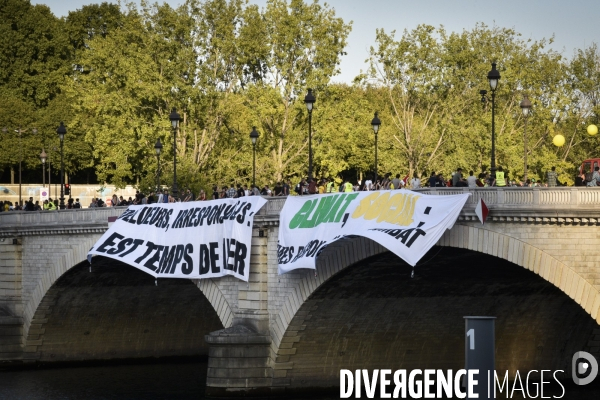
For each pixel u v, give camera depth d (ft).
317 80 516.32
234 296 326.44
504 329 335.26
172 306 441.68
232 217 321.11
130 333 440.86
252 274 317.83
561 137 260.21
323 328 317.83
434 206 255.29
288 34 524.11
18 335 419.95
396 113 495.82
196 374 399.44
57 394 348.79
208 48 545.85
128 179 604.90
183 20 541.75
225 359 314.55
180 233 340.80
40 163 626.23
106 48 552.00
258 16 541.75
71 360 428.15
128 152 527.40
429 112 505.25
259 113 522.47
